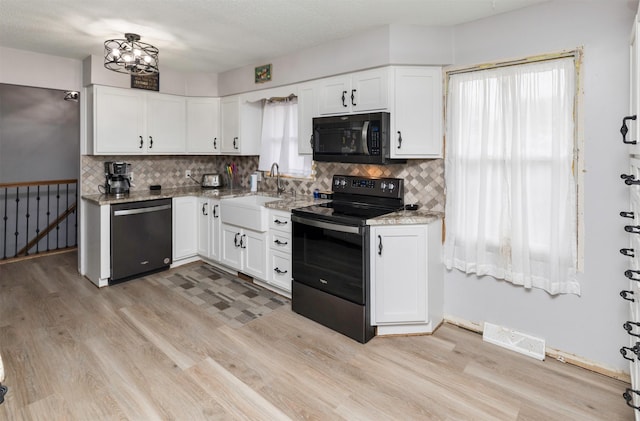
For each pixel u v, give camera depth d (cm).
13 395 203
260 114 439
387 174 325
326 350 256
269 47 333
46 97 558
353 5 244
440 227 288
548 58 235
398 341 269
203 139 446
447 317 298
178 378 221
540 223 245
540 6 237
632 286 173
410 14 257
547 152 239
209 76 439
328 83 323
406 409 197
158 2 242
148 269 396
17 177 542
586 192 228
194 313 310
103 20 271
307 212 294
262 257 351
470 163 272
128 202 375
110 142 384
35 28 288
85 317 300
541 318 250
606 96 218
